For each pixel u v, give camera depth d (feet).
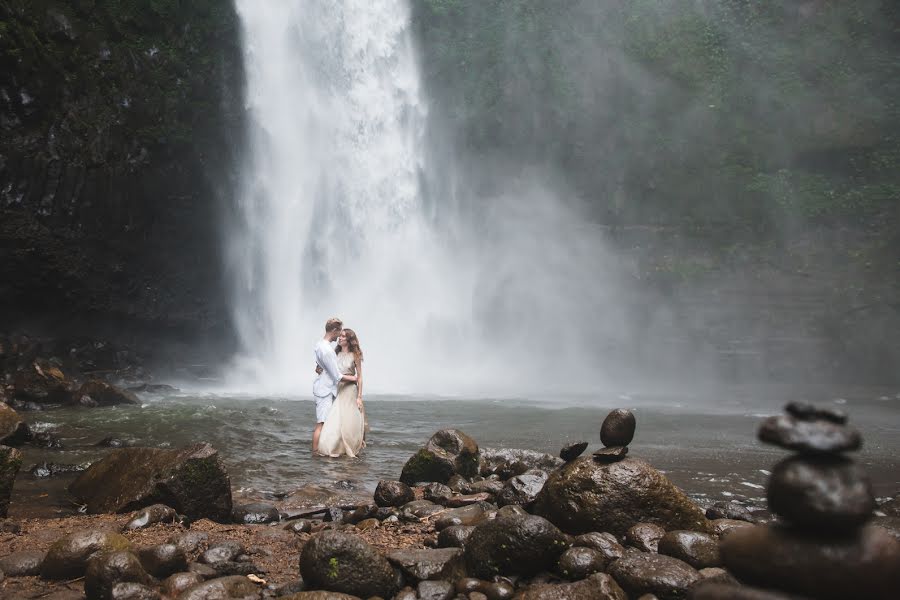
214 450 18.15
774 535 7.86
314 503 19.75
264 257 69.41
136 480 18.26
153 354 60.59
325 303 72.49
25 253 53.26
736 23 89.92
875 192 79.00
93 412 38.29
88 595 11.63
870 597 7.27
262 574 13.47
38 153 54.49
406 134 79.20
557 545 13.05
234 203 67.62
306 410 40.47
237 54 68.80
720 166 82.53
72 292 56.49
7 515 17.88
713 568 12.41
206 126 65.87
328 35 75.10
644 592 11.93
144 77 62.28
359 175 75.77
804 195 80.12
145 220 61.36
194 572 12.60
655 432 34.01
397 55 79.92
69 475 23.00
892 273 72.59
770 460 26.61
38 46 54.60
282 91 71.72
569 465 15.97
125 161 59.67
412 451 28.45
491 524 13.23
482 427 35.17
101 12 61.16
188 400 45.37
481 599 12.06
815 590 7.45
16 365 44.96
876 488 22.48
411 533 16.55
